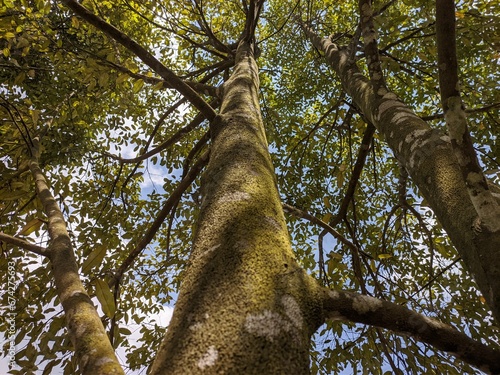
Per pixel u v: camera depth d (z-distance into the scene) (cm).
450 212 126
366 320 111
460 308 357
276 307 89
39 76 577
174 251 508
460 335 116
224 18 641
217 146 189
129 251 473
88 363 92
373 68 228
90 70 267
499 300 98
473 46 420
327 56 445
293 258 112
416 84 507
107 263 446
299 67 745
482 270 106
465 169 110
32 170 237
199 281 98
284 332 84
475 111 296
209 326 82
